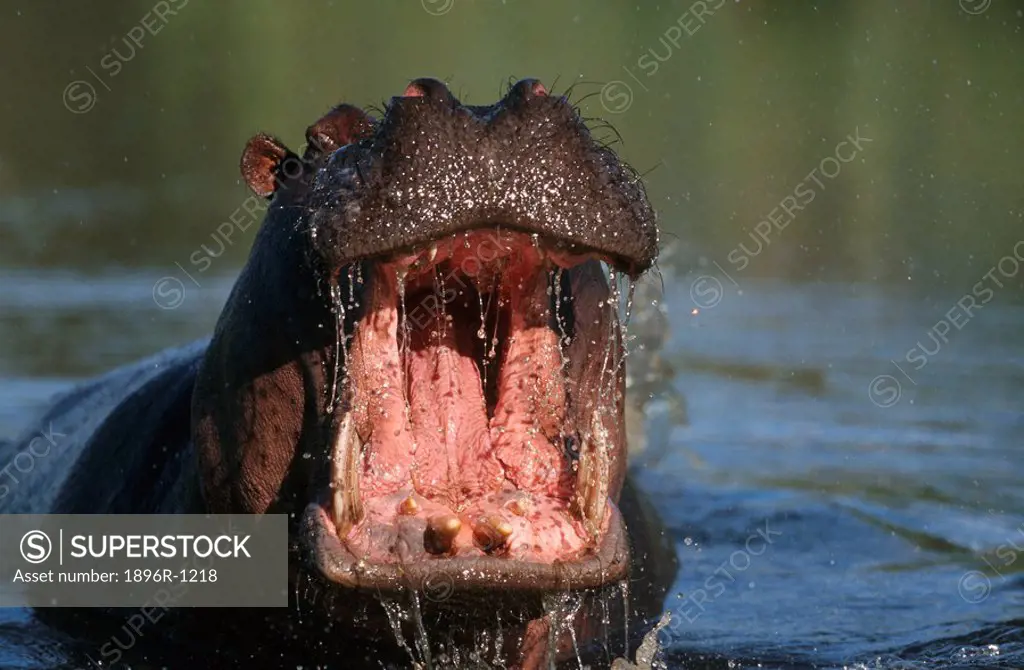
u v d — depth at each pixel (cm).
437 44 8975
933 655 2417
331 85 8619
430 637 1912
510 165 1620
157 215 7525
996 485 3672
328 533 1644
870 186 7200
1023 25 8094
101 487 2567
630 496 2598
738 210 6944
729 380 4797
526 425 1809
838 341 5206
